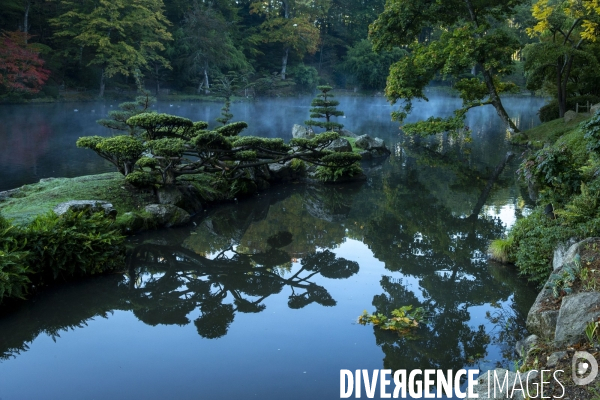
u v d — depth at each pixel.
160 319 7.45
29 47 40.41
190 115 39.53
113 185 12.59
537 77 30.70
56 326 7.21
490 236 11.63
